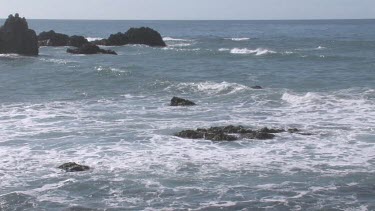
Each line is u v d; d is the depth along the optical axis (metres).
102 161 15.92
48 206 12.44
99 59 53.25
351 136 18.89
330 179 14.16
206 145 17.84
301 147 17.52
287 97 26.78
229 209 12.22
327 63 45.91
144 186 13.70
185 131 19.27
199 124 21.19
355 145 17.69
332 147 17.47
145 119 22.30
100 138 18.92
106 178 14.31
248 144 17.95
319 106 24.70
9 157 16.42
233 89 29.14
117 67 41.62
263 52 57.34
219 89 29.52
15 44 55.22
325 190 13.35
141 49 69.25
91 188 13.59
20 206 12.44
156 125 21.03
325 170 14.95
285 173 14.70
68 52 62.44
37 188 13.59
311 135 19.11
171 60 51.47
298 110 23.97
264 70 41.03
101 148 17.52
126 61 50.50
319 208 12.22
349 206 12.33
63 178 14.33
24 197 12.96
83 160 16.06
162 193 13.23
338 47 68.00
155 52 63.00
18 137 19.09
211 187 13.62
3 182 14.04
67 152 17.03
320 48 67.19
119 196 13.05
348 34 118.69
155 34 78.75
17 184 13.89
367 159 16.05
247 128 20.33
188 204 12.52
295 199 12.77
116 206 12.42
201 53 58.53
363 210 12.09
